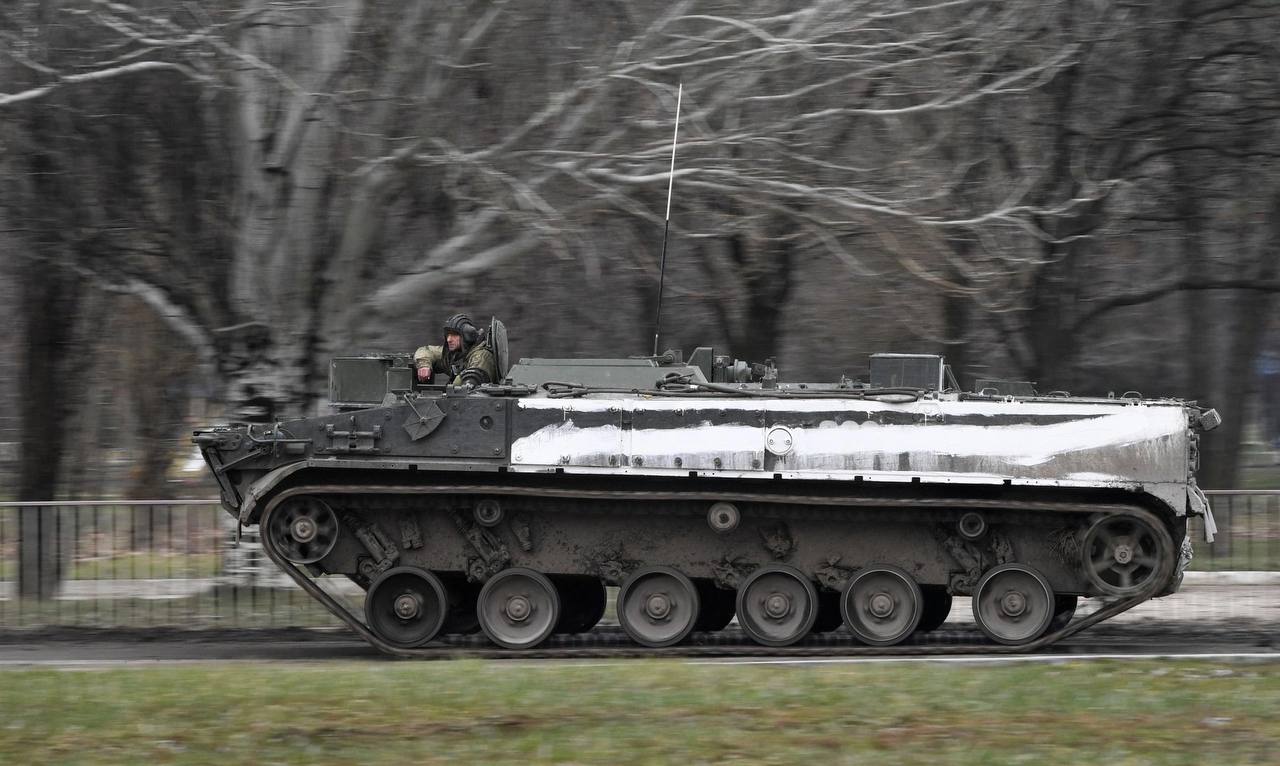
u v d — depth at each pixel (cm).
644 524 4700
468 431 4516
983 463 4422
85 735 2978
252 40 5822
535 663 4244
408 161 5784
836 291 8769
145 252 6456
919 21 6762
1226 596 5797
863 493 4556
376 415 4547
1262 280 8469
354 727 3033
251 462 4603
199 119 6238
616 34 6384
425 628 4678
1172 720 3125
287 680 3519
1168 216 8256
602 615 5294
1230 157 8000
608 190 5931
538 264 7656
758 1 6525
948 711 3186
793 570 4622
